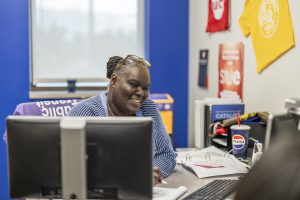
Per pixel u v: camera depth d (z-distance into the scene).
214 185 1.82
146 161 1.33
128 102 1.95
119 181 1.34
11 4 3.25
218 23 3.05
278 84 2.43
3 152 3.34
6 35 3.26
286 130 1.06
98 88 3.53
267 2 2.50
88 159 1.32
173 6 3.53
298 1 2.24
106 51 3.56
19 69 3.32
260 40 2.58
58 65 3.47
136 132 1.32
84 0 3.48
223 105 2.60
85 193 1.32
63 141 1.28
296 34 2.27
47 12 3.42
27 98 3.36
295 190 0.74
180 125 3.67
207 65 3.28
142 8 3.58
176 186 1.85
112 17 3.55
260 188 0.77
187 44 3.60
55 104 2.32
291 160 0.78
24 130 1.35
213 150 2.40
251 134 2.38
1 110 3.32
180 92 3.64
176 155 2.17
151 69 3.54
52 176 1.35
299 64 2.25
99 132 1.32
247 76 2.74
